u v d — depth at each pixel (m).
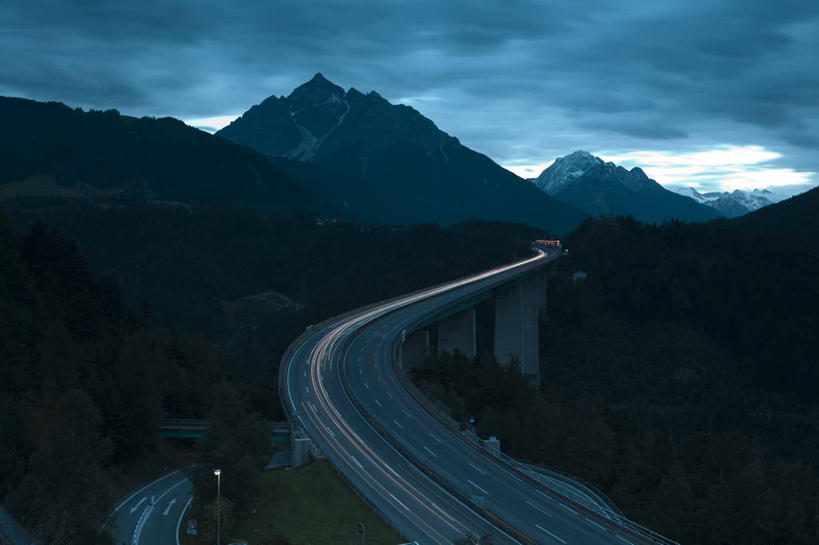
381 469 64.12
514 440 90.94
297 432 70.75
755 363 192.00
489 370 115.19
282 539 46.31
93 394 73.94
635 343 199.12
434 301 151.38
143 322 115.69
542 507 56.66
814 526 74.56
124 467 75.06
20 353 75.19
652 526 72.25
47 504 42.47
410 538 50.19
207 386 98.50
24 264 93.69
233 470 55.41
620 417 117.06
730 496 74.88
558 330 199.75
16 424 59.78
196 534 53.75
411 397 86.94
